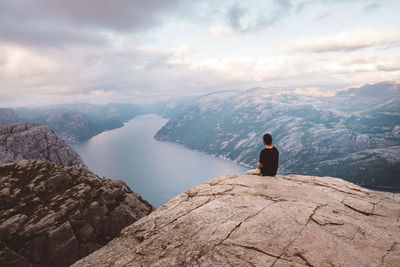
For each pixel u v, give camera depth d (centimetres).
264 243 551
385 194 876
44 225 2102
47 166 3039
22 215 2186
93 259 679
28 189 2586
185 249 597
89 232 2234
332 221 628
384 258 464
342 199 817
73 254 2089
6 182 2662
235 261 506
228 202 816
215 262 516
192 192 1002
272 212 698
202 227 682
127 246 709
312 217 653
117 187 2792
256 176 1094
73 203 2370
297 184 963
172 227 730
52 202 2428
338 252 492
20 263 1870
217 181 1081
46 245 2012
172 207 892
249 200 807
